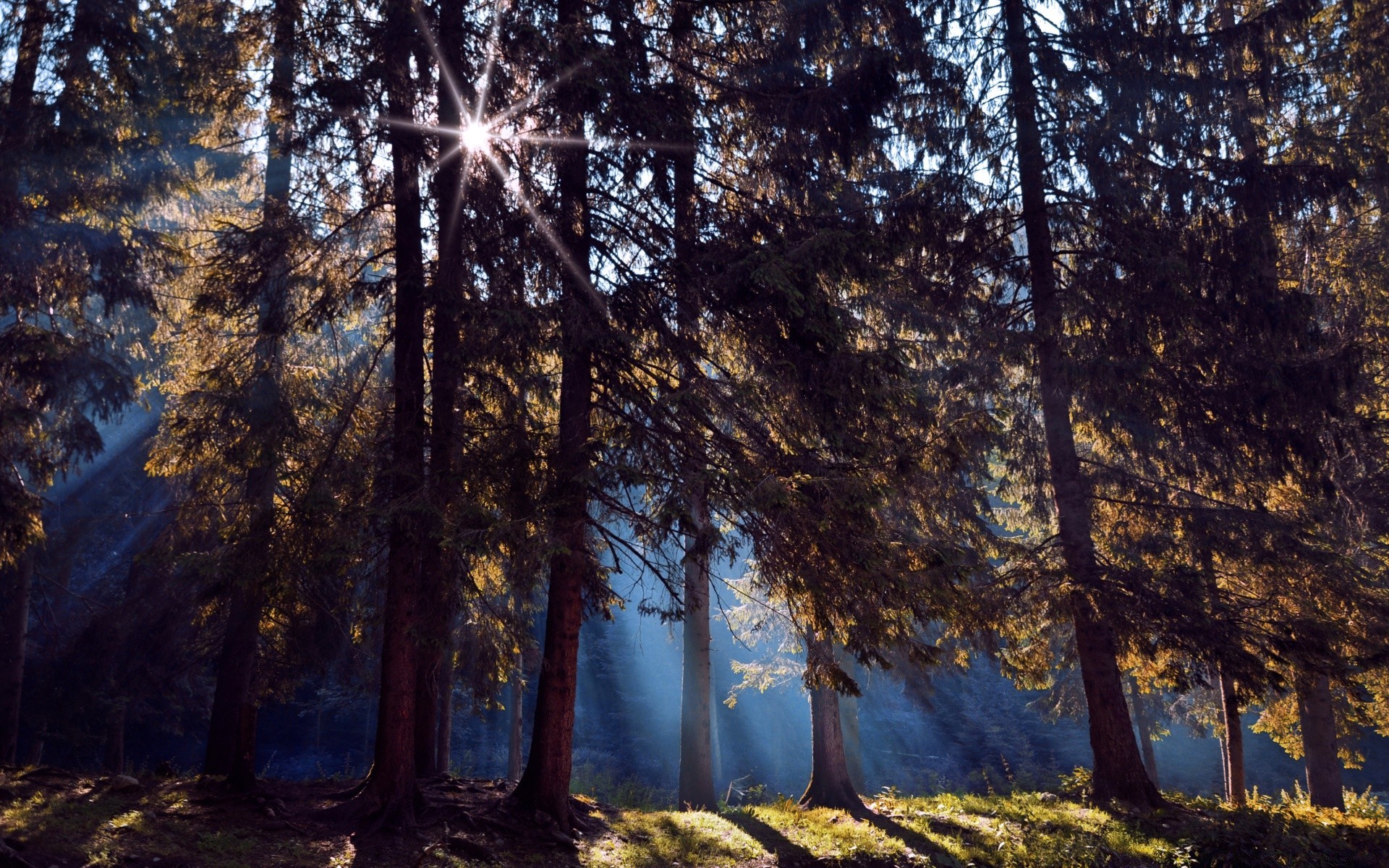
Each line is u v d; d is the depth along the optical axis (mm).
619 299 10086
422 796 9867
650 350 10180
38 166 9359
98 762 26078
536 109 9984
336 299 9961
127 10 10258
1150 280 12516
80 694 18047
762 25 11844
